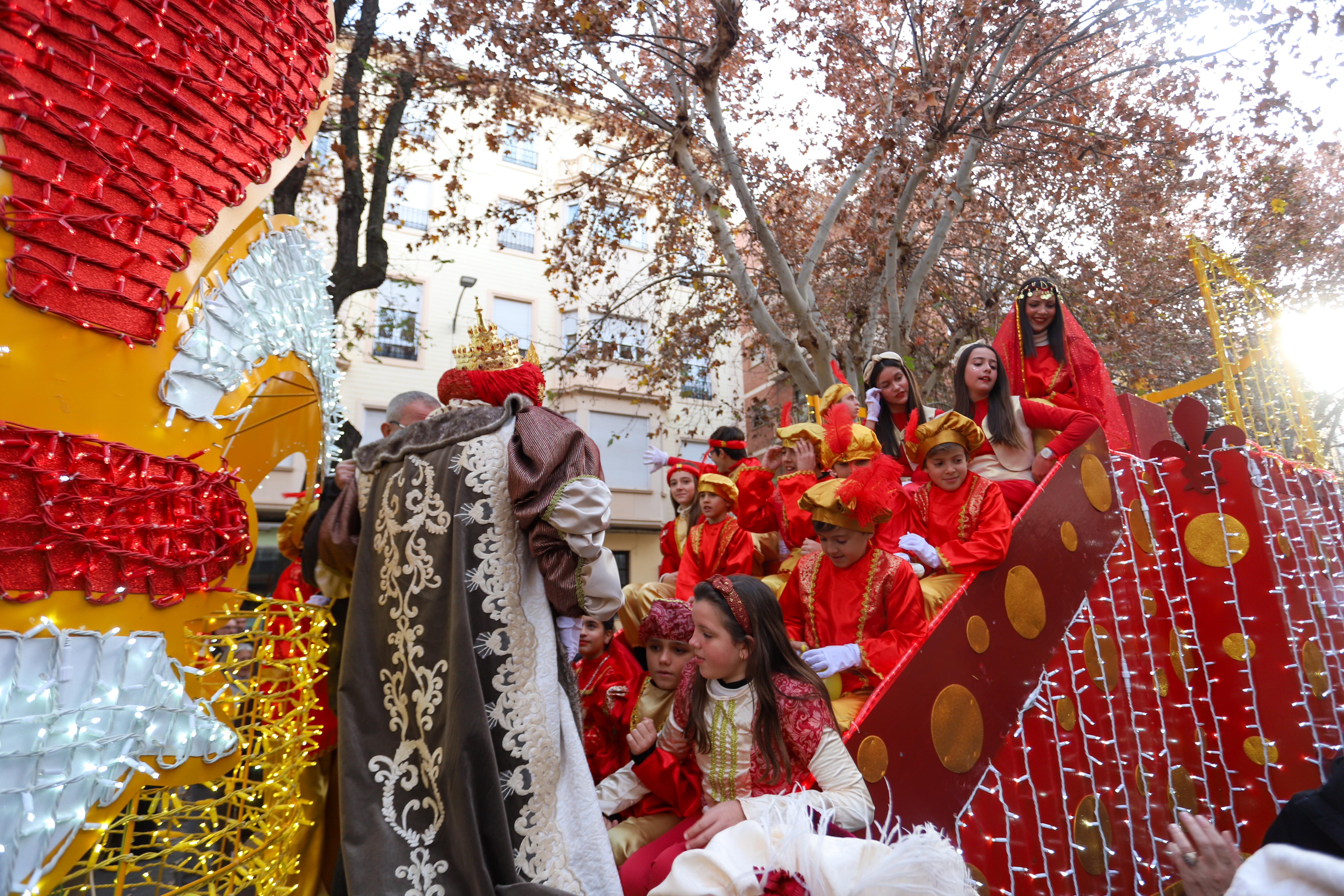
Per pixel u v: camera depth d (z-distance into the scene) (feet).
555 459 7.03
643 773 9.42
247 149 6.31
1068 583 12.98
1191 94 36.86
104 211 5.06
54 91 4.80
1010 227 49.39
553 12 32.58
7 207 4.54
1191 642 15.47
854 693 10.89
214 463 6.06
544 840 6.17
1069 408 16.29
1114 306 44.24
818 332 33.55
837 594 11.89
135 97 5.29
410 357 62.28
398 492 7.48
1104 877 11.48
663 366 53.06
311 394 9.50
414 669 6.81
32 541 4.52
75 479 4.72
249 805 6.42
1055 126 42.65
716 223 34.09
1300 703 14.25
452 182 44.16
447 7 33.65
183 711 5.38
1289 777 14.11
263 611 6.45
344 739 6.81
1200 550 15.84
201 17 5.86
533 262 68.18
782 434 16.10
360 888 6.08
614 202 51.37
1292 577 15.40
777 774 8.30
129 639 5.01
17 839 4.30
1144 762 13.14
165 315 5.48
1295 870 4.51
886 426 18.06
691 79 34.81
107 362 5.08
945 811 9.64
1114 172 39.93
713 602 8.67
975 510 13.20
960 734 10.21
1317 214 51.88
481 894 5.72
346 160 31.48
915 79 35.17
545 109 41.57
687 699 9.07
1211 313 19.54
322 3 7.43
